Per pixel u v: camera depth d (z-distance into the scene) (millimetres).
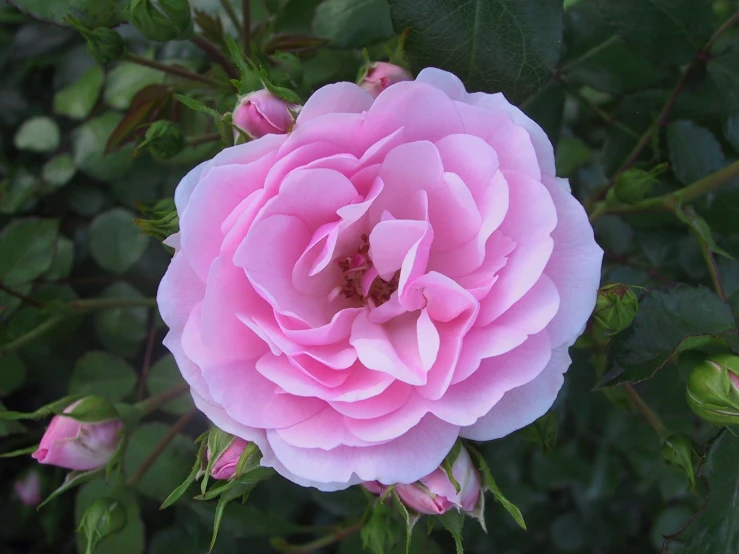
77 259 218
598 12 169
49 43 211
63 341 203
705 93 168
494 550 229
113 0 151
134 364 202
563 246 110
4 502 223
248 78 116
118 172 204
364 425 106
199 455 115
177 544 189
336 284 131
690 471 142
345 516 219
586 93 224
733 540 128
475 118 108
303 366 109
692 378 126
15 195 208
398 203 116
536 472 223
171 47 199
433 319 118
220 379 105
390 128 107
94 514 153
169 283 106
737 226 170
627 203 154
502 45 132
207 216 103
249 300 109
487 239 110
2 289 182
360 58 191
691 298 126
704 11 157
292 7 176
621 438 205
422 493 111
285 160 102
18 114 225
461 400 106
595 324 138
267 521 183
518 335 105
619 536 236
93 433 135
